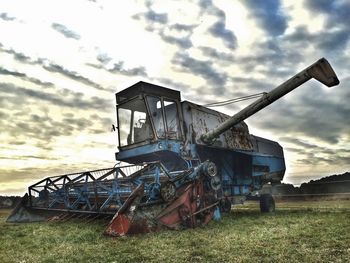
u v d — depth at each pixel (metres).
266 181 17.05
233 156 14.56
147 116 11.70
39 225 10.10
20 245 6.99
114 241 6.97
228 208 13.60
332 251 5.64
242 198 14.67
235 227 8.94
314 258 5.17
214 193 10.28
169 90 12.45
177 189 9.16
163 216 8.39
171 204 8.74
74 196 11.37
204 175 10.02
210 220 9.77
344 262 4.92
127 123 12.45
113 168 9.82
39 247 6.68
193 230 8.50
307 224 9.02
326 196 20.52
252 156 15.30
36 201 12.73
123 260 5.40
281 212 13.39
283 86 10.94
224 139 13.91
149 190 8.45
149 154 11.85
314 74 10.46
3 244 7.13
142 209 8.02
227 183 13.80
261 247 6.12
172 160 12.35
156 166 8.85
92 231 8.14
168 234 7.74
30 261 5.54
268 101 11.27
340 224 8.70
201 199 9.70
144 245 6.54
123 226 7.53
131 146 12.20
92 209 10.05
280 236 7.23
